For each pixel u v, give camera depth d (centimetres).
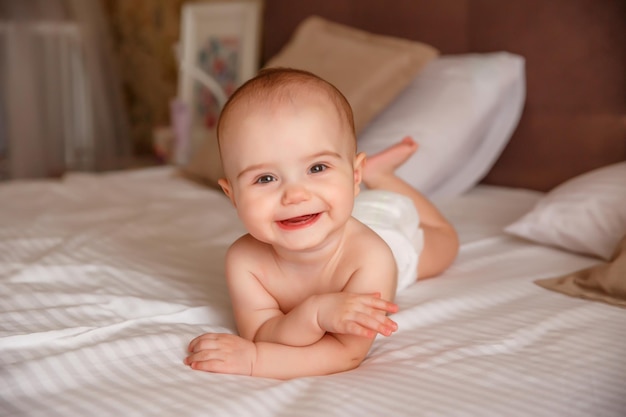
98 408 79
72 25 396
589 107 187
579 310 109
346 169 91
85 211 190
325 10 247
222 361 90
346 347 90
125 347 95
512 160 206
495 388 83
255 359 91
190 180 236
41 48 386
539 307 112
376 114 201
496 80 193
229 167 91
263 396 81
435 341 98
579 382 85
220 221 177
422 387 83
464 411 77
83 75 400
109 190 221
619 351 95
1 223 176
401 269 117
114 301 114
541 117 197
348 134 93
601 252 134
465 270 134
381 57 201
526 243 151
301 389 85
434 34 219
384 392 81
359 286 95
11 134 378
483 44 208
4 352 95
